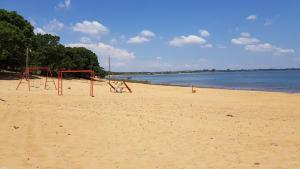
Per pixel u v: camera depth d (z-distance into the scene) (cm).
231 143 1100
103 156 916
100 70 7894
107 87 4316
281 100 3070
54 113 1633
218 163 867
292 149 1029
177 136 1192
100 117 1577
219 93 4050
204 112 1947
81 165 830
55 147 992
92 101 2405
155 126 1384
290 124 1539
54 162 846
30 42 5466
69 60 6750
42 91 3181
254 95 3762
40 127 1273
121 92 3616
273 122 1598
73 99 2512
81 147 1004
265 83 8375
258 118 1744
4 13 5194
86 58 7312
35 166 808
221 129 1362
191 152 973
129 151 974
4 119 1393
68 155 914
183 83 8794
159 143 1078
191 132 1275
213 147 1038
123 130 1280
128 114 1717
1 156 876
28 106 1855
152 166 835
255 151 998
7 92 2820
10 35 4588
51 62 6494
